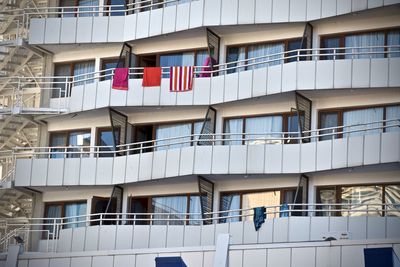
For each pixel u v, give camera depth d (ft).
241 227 318.86
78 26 360.89
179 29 345.92
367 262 269.23
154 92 346.33
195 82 342.64
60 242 341.62
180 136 348.18
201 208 334.44
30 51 367.25
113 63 363.76
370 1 321.32
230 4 339.36
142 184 347.77
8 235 349.61
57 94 367.86
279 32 340.18
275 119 336.08
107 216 350.43
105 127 360.89
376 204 303.68
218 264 293.84
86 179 350.23
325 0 328.49
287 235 311.88
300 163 321.73
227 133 334.03
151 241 330.54
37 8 364.99
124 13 363.76
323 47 333.21
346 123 326.44
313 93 326.65
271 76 329.31
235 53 346.54
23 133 376.27
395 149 308.40
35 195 364.58
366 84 318.45
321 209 322.55
